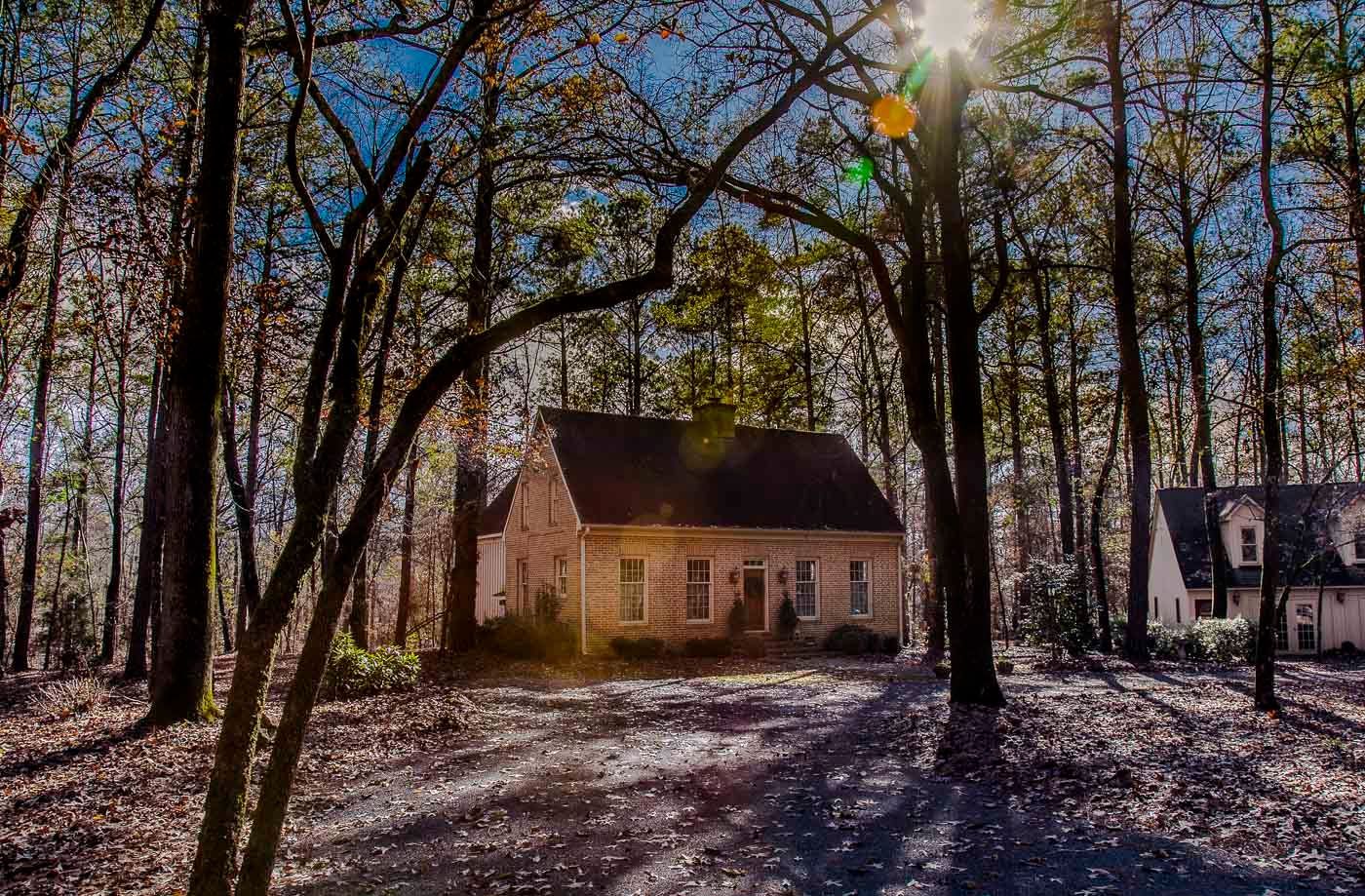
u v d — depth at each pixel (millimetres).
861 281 28672
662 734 11492
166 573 11070
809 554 26344
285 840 6930
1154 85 14000
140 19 12508
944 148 13383
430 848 6711
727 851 6543
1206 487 26094
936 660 23219
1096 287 28641
